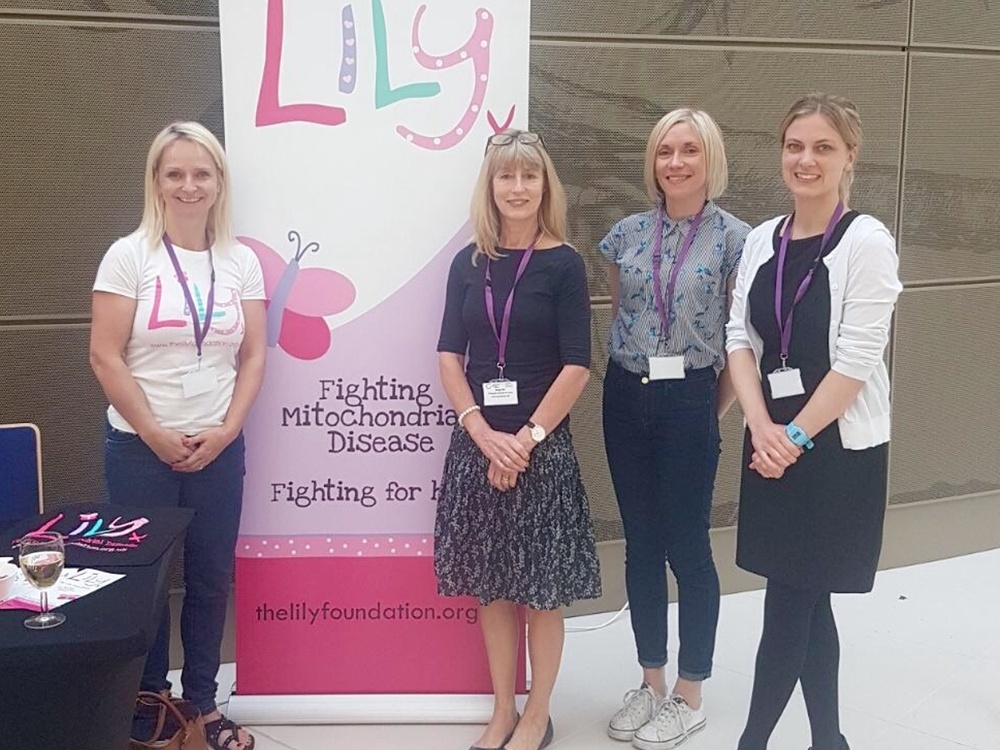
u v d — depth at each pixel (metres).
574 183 3.19
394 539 2.63
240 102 2.45
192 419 2.29
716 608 2.55
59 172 2.78
